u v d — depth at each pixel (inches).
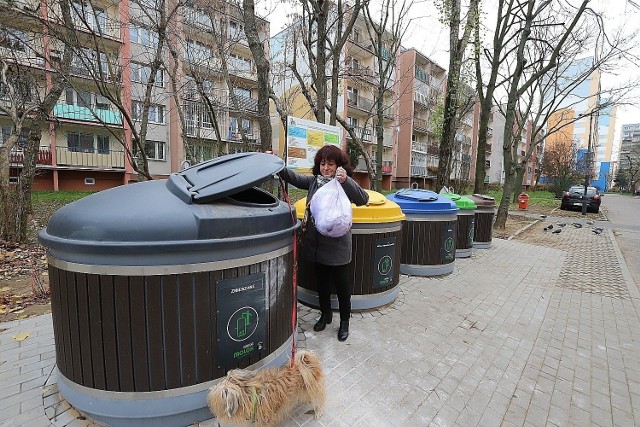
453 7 324.5
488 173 2027.6
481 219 301.9
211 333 79.3
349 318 134.6
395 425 84.9
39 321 135.6
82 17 169.9
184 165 272.7
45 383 95.8
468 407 93.0
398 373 107.3
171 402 77.4
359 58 847.1
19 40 216.7
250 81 634.2
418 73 1019.3
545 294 189.2
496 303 171.6
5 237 248.7
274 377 79.1
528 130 2039.9
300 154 181.5
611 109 828.0
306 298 153.6
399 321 144.9
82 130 730.8
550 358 121.3
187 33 309.4
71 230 73.6
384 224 149.1
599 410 94.4
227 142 554.9
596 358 122.5
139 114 494.6
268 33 472.4
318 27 245.9
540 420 89.4
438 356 118.8
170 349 75.6
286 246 95.7
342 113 917.8
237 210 82.0
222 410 70.9
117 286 71.6
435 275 209.6
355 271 148.5
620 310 169.3
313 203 110.0
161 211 73.4
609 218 653.3
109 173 804.0
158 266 71.5
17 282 181.8
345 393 96.3
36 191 652.1
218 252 76.8
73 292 74.4
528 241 363.3
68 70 225.9
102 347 74.5
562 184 1168.8
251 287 84.0
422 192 217.2
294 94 451.5
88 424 80.4
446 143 348.5
